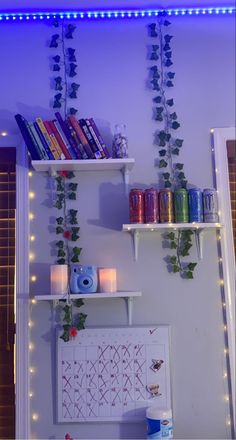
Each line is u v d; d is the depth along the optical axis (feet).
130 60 6.91
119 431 5.99
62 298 5.83
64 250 6.36
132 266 6.39
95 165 6.26
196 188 6.25
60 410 5.98
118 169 6.57
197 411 6.05
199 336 6.25
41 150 6.17
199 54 6.98
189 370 6.16
